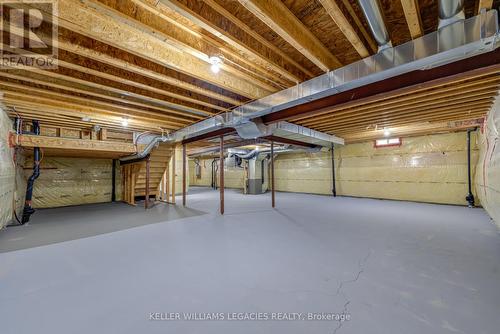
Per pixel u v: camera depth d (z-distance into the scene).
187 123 4.86
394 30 2.06
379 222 4.30
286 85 3.00
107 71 2.49
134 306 1.71
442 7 1.63
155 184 7.64
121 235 3.58
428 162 6.44
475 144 5.66
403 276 2.14
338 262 2.47
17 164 4.65
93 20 1.76
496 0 1.72
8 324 1.51
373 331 1.42
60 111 3.72
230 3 1.72
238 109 3.72
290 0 1.68
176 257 2.65
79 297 1.83
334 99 3.17
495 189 3.46
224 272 2.25
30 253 2.81
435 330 1.42
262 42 2.03
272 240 3.27
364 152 7.77
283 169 10.34
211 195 9.08
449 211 5.21
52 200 6.48
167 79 2.66
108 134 5.72
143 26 1.73
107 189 7.52
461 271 2.23
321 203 6.71
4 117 3.60
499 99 3.27
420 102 3.65
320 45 2.21
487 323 1.48
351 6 1.74
